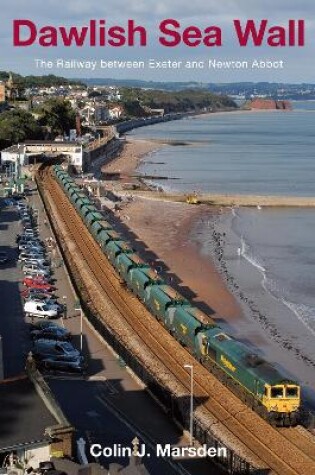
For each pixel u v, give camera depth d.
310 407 76.69
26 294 102.00
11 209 172.62
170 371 77.50
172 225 173.25
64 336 84.12
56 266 121.25
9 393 53.34
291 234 167.62
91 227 146.00
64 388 71.44
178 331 85.75
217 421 65.75
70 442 48.31
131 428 62.94
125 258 112.88
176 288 120.31
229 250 149.38
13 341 83.88
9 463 46.84
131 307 101.06
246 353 72.12
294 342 98.19
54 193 199.75
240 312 109.75
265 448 61.25
